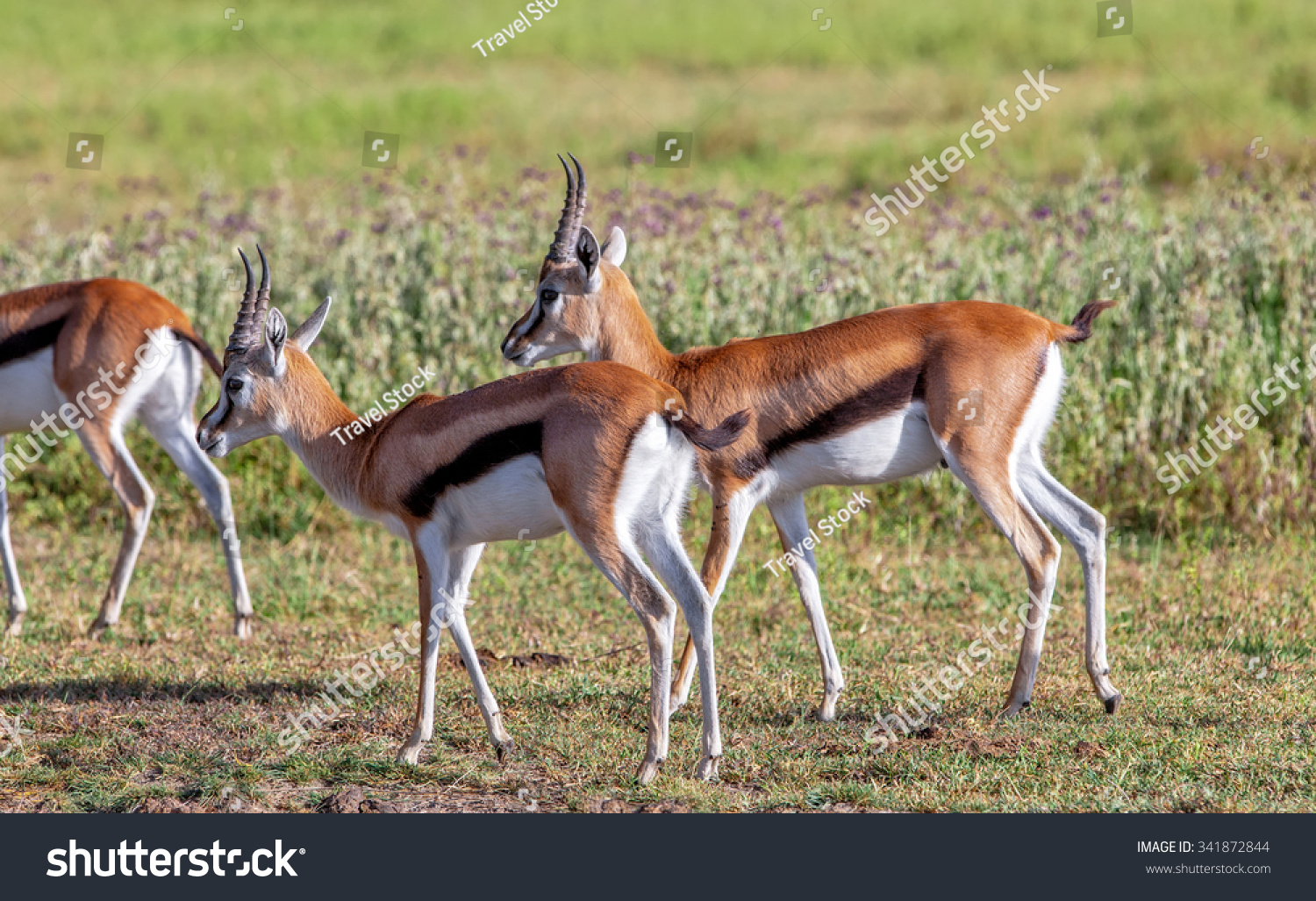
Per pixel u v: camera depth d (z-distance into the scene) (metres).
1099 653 13.55
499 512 12.27
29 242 26.00
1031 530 13.36
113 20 61.91
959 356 13.14
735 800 11.73
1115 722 13.20
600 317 14.50
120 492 17.16
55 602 18.31
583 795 11.89
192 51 57.66
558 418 11.70
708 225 24.98
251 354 13.55
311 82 52.88
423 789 12.27
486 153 34.66
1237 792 11.55
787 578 18.48
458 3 65.06
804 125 44.94
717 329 21.64
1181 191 34.28
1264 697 13.73
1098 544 13.57
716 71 55.12
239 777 12.40
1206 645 15.59
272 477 21.73
